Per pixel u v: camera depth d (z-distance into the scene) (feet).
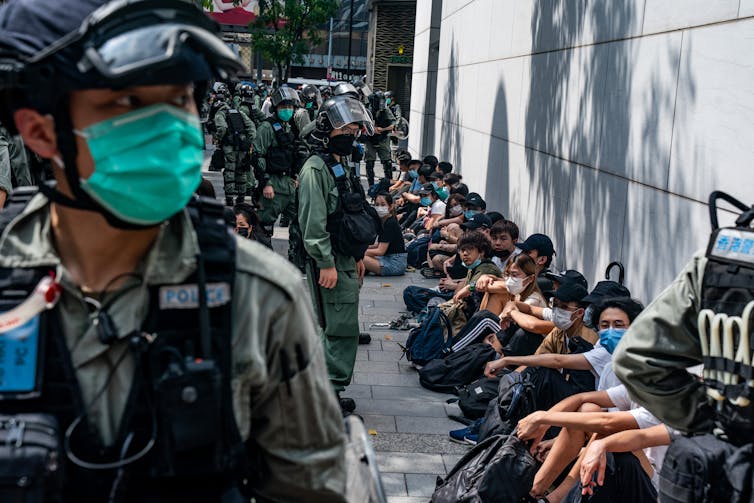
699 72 16.81
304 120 36.70
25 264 4.47
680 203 17.33
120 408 4.48
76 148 4.35
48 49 4.25
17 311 4.34
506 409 15.31
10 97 4.43
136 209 4.35
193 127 4.53
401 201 44.01
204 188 15.57
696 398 8.05
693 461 8.16
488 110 40.42
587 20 24.52
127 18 4.28
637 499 12.37
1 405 4.33
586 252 23.44
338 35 153.89
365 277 33.47
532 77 31.48
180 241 4.55
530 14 32.14
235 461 4.68
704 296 7.66
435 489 14.10
